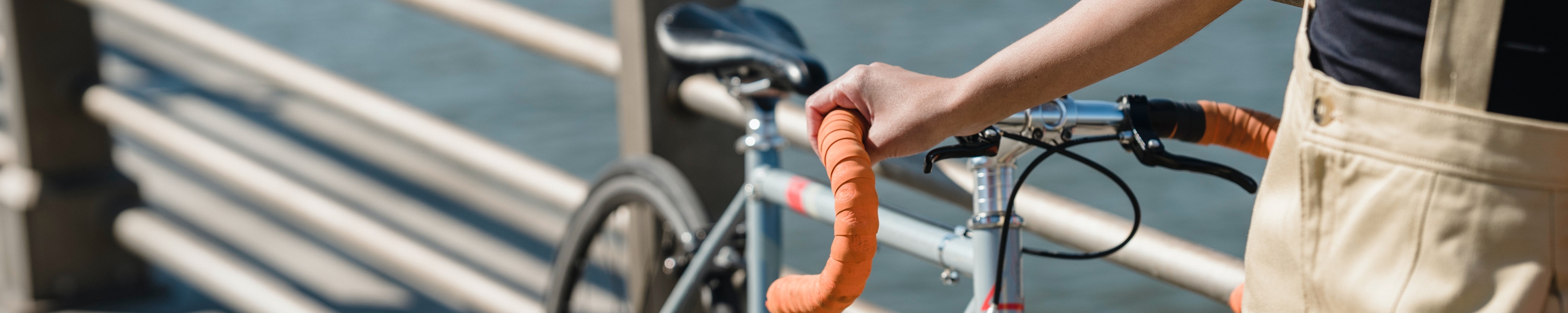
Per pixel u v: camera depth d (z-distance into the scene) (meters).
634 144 1.73
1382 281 0.60
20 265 2.57
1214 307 3.88
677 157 1.72
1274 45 7.39
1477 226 0.57
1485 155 0.56
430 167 3.82
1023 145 0.91
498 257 2.92
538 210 2.98
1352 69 0.62
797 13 9.66
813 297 0.84
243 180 2.41
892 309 3.81
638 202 1.65
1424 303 0.58
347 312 2.63
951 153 0.85
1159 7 0.67
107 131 2.66
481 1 1.91
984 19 9.07
